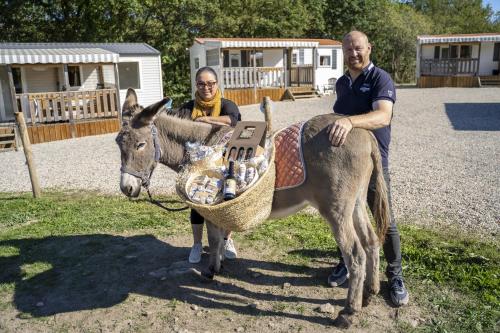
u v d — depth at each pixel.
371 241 3.48
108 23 25.34
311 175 3.17
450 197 6.27
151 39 27.39
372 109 3.38
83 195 7.37
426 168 8.07
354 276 3.24
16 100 14.20
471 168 7.93
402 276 3.89
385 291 3.81
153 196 7.05
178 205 6.55
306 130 3.24
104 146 12.74
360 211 3.40
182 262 4.60
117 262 4.69
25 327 3.56
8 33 24.67
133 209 6.42
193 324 3.49
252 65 24.55
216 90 4.12
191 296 3.93
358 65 3.43
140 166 3.51
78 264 4.67
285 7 31.17
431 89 26.36
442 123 13.59
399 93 24.30
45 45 18.69
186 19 26.78
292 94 23.20
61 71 18.44
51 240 5.33
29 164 7.17
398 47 38.47
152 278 4.30
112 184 8.09
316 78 25.89
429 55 29.86
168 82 27.33
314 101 22.14
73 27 25.52
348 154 3.10
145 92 20.00
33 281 4.32
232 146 3.36
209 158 3.36
